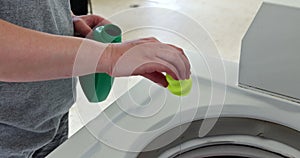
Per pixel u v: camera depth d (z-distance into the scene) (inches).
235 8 107.4
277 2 22.9
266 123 25.9
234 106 26.3
